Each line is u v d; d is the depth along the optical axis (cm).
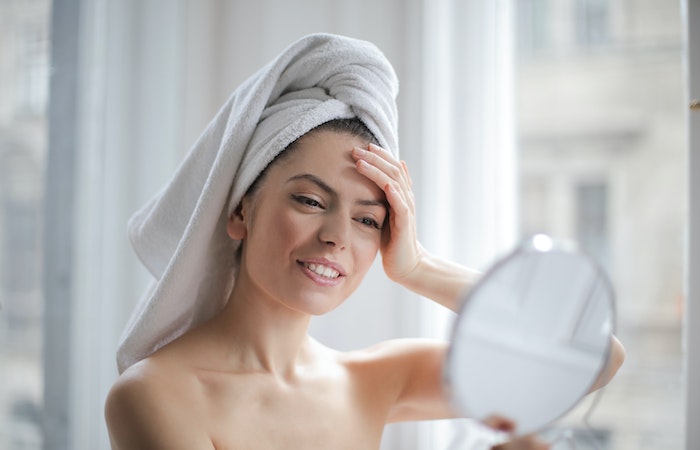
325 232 80
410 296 134
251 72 149
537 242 67
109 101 144
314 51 83
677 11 139
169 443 75
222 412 80
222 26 152
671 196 142
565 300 67
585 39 145
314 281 80
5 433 132
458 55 138
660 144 142
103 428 142
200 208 82
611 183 145
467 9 138
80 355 140
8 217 132
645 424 133
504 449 71
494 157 138
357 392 92
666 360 135
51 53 137
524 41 148
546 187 148
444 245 134
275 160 81
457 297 90
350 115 83
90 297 142
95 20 142
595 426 135
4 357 132
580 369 68
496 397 67
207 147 87
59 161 138
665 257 141
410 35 137
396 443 136
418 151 135
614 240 145
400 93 137
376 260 136
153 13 148
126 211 147
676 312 138
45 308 137
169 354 82
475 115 137
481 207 136
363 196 82
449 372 65
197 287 88
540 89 148
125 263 146
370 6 139
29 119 135
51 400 137
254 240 82
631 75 143
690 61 106
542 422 68
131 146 147
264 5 148
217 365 83
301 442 84
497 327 66
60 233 138
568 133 147
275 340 85
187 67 149
